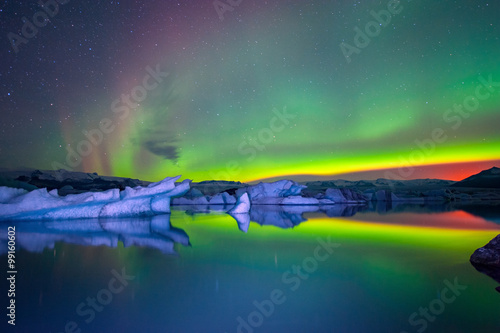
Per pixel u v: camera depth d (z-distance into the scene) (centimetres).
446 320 289
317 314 310
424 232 888
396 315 303
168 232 928
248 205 1739
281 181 2830
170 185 1670
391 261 533
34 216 1277
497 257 491
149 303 346
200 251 638
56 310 326
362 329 274
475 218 1279
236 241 758
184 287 404
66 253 623
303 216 1462
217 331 274
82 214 1374
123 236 848
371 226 1043
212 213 1706
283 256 586
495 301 335
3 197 1321
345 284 409
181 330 279
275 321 295
